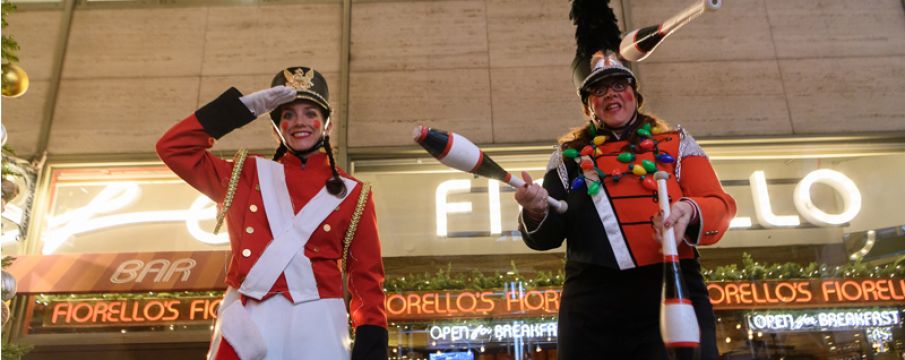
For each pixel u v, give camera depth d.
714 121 5.06
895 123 5.07
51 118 5.08
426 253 4.84
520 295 4.66
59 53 5.26
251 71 5.27
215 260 4.76
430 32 5.38
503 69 5.26
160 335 4.54
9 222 4.71
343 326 1.94
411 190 5.02
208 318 4.57
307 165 2.17
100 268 4.64
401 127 5.08
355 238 2.12
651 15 5.37
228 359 1.76
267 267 1.88
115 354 4.51
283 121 2.19
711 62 5.22
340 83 5.21
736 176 5.06
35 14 5.39
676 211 1.70
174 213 4.94
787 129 5.04
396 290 4.70
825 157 5.09
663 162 2.03
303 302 1.88
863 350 4.49
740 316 4.57
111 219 4.92
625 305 1.90
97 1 5.48
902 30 5.36
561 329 2.02
